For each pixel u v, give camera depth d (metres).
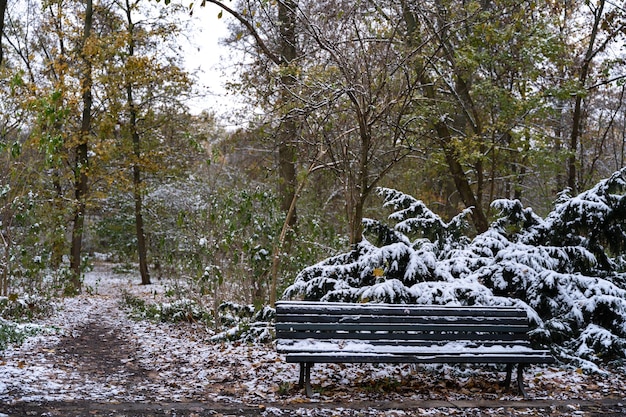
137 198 24.41
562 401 5.45
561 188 19.50
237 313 10.14
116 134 22.78
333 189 16.67
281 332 5.63
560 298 7.54
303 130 11.01
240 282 11.30
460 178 13.81
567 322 7.48
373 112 8.82
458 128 16.33
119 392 5.52
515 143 14.15
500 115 13.36
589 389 6.01
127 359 7.52
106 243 36.12
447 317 5.95
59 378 5.99
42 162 11.81
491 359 5.60
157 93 21.97
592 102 20.36
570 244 8.53
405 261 7.75
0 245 12.52
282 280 11.18
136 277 31.39
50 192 16.66
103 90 19.66
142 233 25.50
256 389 5.72
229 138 14.47
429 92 13.24
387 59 9.16
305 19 8.94
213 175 12.93
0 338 7.52
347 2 9.57
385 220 17.77
